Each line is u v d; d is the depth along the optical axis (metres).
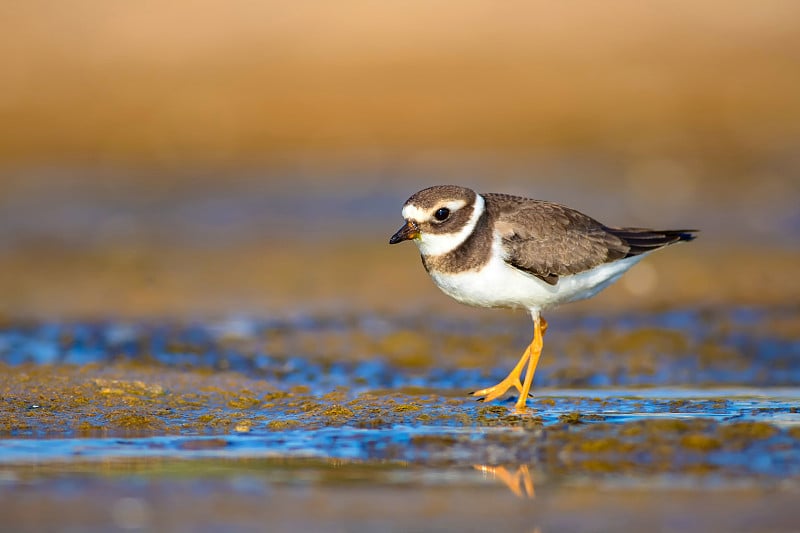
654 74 33.06
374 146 29.27
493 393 10.76
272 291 18.06
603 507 7.08
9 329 14.87
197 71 33.34
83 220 23.92
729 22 35.97
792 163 26.75
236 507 7.18
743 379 12.27
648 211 23.80
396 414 9.90
